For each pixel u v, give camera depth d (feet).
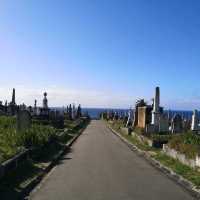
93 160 67.21
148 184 45.62
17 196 36.55
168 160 64.34
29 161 56.95
